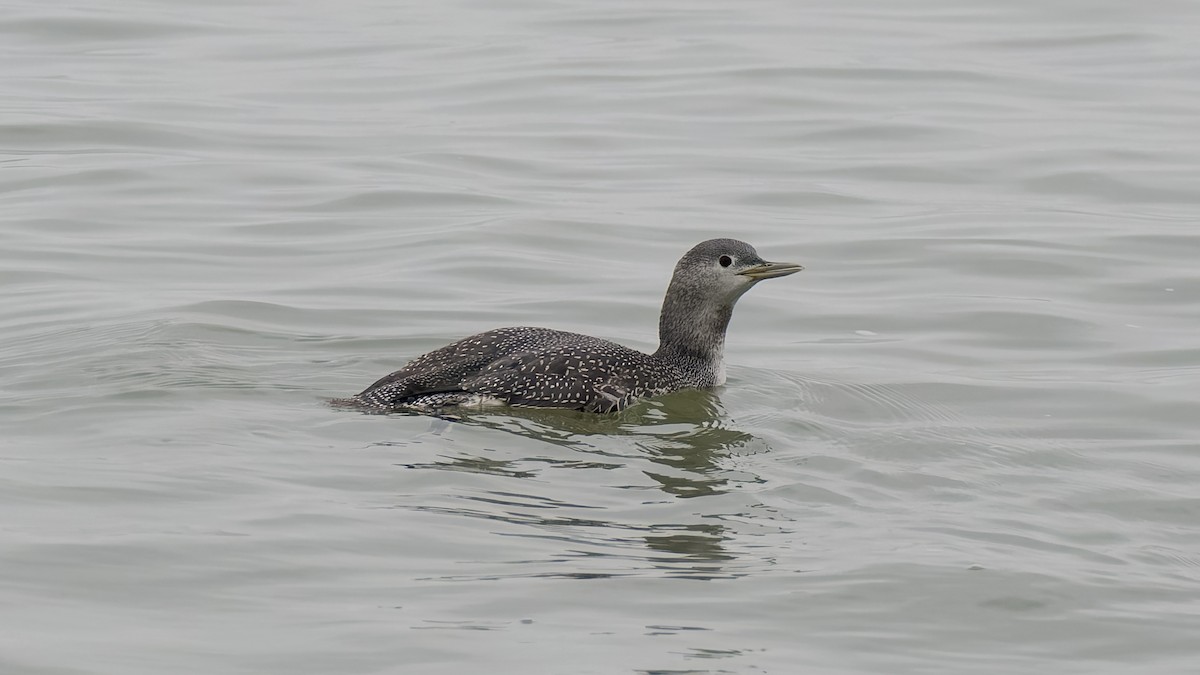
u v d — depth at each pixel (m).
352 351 14.57
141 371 13.34
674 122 23.80
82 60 26.91
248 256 17.77
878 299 16.88
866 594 9.41
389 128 23.36
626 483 11.13
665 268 17.73
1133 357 15.02
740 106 24.62
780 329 16.00
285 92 25.28
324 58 27.52
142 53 27.55
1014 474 11.69
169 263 17.41
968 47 28.09
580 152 22.33
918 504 10.97
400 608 9.00
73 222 18.83
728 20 30.23
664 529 10.29
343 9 31.47
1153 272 17.53
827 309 16.56
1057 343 15.48
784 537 10.26
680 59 27.34
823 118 23.97
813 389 13.85
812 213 19.83
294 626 8.75
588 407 12.69
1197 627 9.16
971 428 12.84
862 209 19.98
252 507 10.32
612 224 19.19
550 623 8.88
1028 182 21.00
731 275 13.65
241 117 23.77
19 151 21.77
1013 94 25.19
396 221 19.20
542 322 15.85
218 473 10.88
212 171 21.06
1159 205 19.95
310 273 17.20
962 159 21.98
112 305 15.73
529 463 11.44
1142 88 25.39
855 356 15.08
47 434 11.68
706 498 10.88
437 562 9.63
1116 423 13.10
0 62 26.48
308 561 9.56
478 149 22.36
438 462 11.31
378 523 10.15
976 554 10.02
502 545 9.92
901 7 31.36
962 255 18.16
